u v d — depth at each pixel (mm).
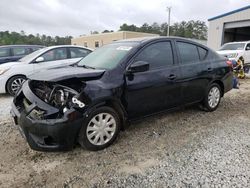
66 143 3037
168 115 4906
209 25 23422
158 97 3963
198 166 2975
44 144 3023
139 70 3531
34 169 2959
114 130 3508
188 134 3971
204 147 3488
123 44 4180
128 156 3248
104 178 2768
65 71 3523
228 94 7059
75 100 3020
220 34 22453
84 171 2910
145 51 3877
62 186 2633
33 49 9773
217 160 3109
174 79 4129
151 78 3805
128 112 3641
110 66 3635
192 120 4637
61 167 3000
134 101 3656
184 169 2916
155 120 4609
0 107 5793
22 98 3582
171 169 2924
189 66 4426
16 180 2738
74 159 3180
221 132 4055
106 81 3357
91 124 3252
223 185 2590
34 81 3521
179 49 4375
